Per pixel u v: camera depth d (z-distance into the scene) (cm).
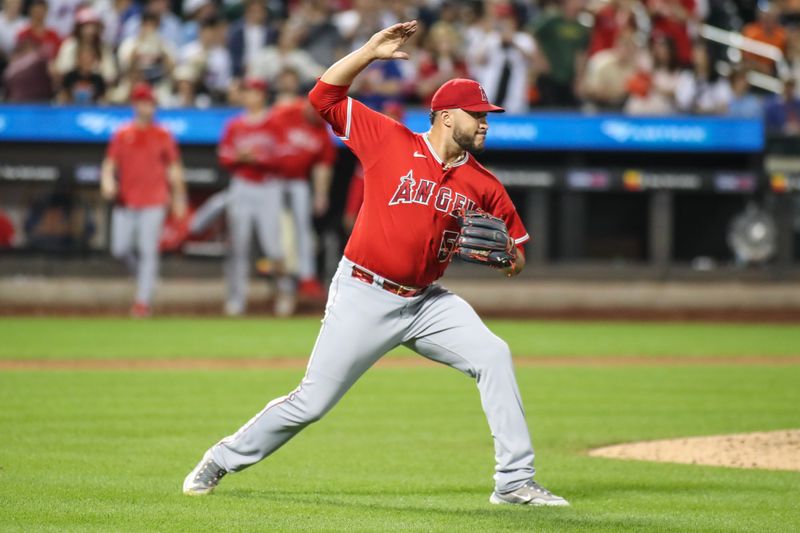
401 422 3259
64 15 6875
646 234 6819
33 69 6456
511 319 6494
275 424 2061
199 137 6397
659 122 6581
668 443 2927
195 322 5975
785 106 7044
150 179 5888
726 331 6059
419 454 2764
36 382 3900
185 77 6506
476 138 1986
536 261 6738
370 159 1984
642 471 2564
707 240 6862
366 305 2003
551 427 3209
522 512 2041
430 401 3675
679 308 6819
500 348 2055
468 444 2911
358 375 2042
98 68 6525
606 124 6556
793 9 7869
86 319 6031
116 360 4519
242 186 6041
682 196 6825
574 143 6550
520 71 6656
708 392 3928
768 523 1989
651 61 7000
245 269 6297
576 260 6750
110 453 2661
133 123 5881
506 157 6644
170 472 2427
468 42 6962
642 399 3756
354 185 6425
